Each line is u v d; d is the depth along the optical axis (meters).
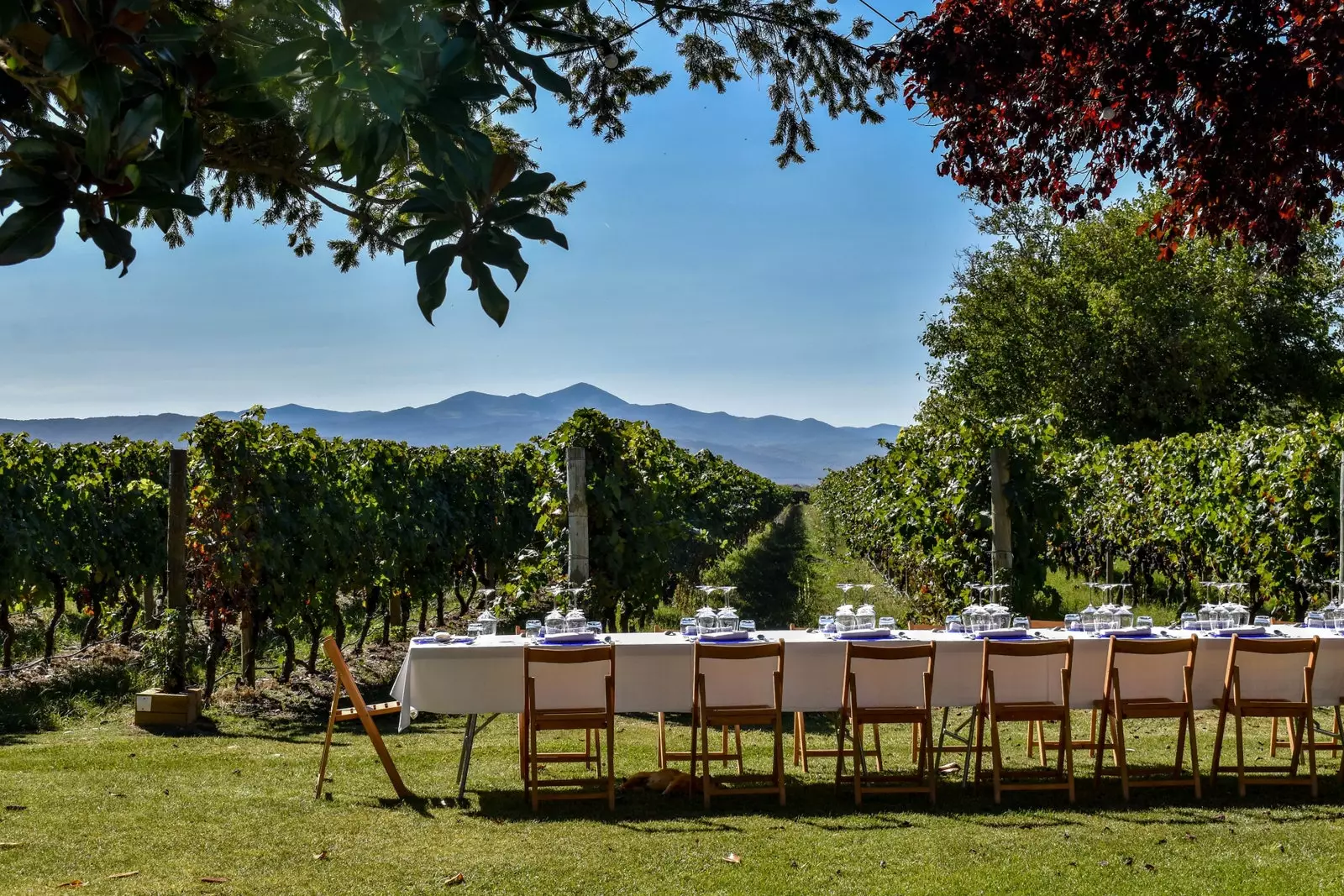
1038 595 11.48
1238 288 29.08
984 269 31.34
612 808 5.86
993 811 5.89
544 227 1.76
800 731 7.13
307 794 6.12
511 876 4.71
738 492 25.61
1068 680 6.15
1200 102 4.13
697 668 6.05
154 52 1.62
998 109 4.43
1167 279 29.19
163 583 13.09
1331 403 30.00
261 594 9.98
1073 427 28.78
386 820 5.62
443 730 8.36
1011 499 10.71
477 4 1.91
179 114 1.60
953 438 11.30
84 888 4.43
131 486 12.39
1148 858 4.99
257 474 9.90
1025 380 30.11
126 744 7.63
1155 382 28.78
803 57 4.50
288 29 1.72
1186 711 6.21
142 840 5.15
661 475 12.48
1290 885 4.59
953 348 31.34
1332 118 3.85
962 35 4.12
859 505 19.91
